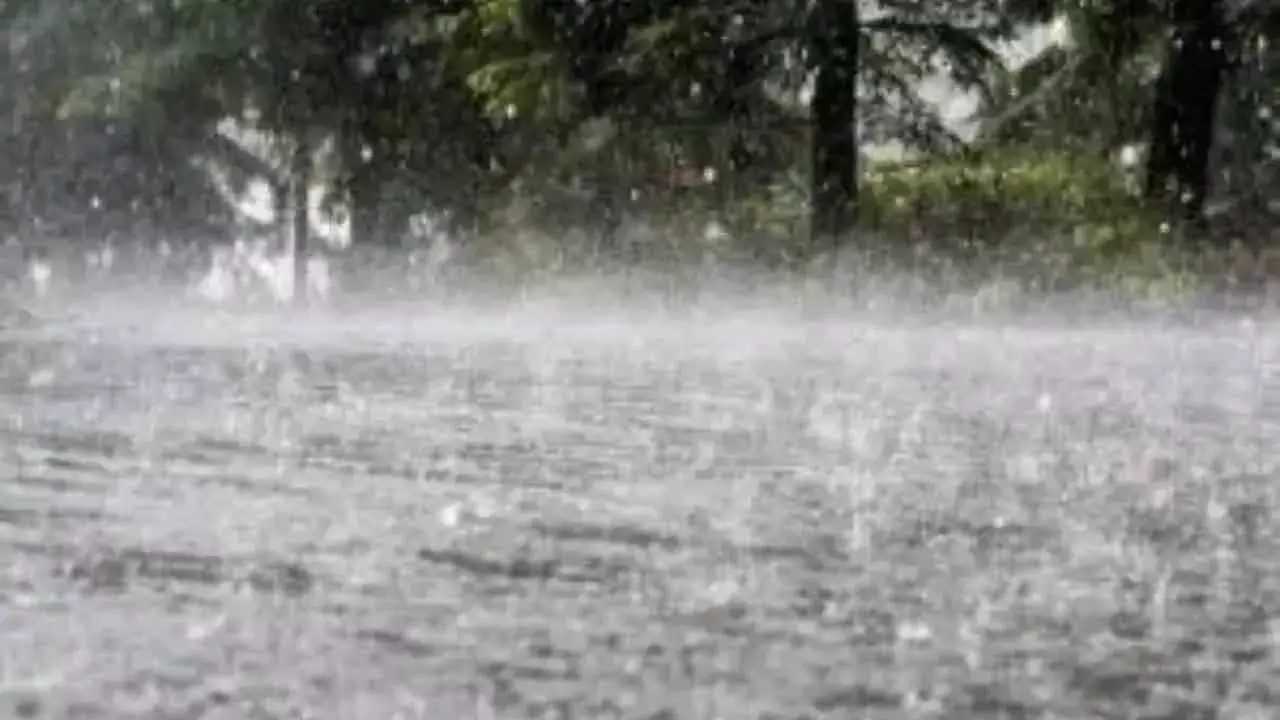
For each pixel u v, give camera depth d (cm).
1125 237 6316
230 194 8794
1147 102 6762
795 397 2656
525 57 6994
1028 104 6944
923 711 677
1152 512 1388
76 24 8044
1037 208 6606
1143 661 785
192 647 780
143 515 1275
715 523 1283
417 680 713
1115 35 6494
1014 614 913
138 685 695
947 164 6919
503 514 1318
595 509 1359
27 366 3375
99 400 2508
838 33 6612
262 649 777
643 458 1777
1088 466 1741
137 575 993
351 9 7912
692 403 2536
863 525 1283
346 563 1058
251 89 8069
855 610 916
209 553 1089
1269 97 6925
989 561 1112
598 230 7269
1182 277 5997
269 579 989
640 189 7256
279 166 8456
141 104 7894
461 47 7331
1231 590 1004
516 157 7744
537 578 1010
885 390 2820
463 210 8038
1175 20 6425
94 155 8606
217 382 2939
